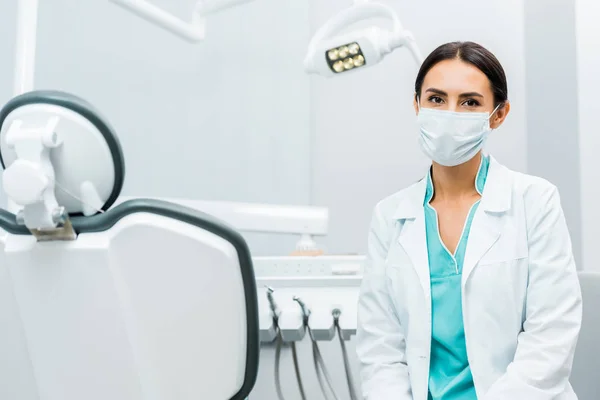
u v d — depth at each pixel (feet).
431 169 4.22
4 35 5.20
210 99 7.64
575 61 7.35
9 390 2.96
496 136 7.95
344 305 4.60
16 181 2.47
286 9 8.84
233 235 2.64
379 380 3.89
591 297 4.59
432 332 3.79
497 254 3.71
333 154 8.80
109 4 6.30
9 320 2.86
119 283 2.66
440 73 3.85
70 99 2.57
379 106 8.63
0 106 5.12
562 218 3.78
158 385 2.77
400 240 3.99
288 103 8.73
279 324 4.38
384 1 8.57
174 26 6.08
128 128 6.43
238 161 7.98
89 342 2.75
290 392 7.68
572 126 7.37
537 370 3.43
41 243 2.68
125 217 2.62
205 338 2.72
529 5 7.86
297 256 5.11
